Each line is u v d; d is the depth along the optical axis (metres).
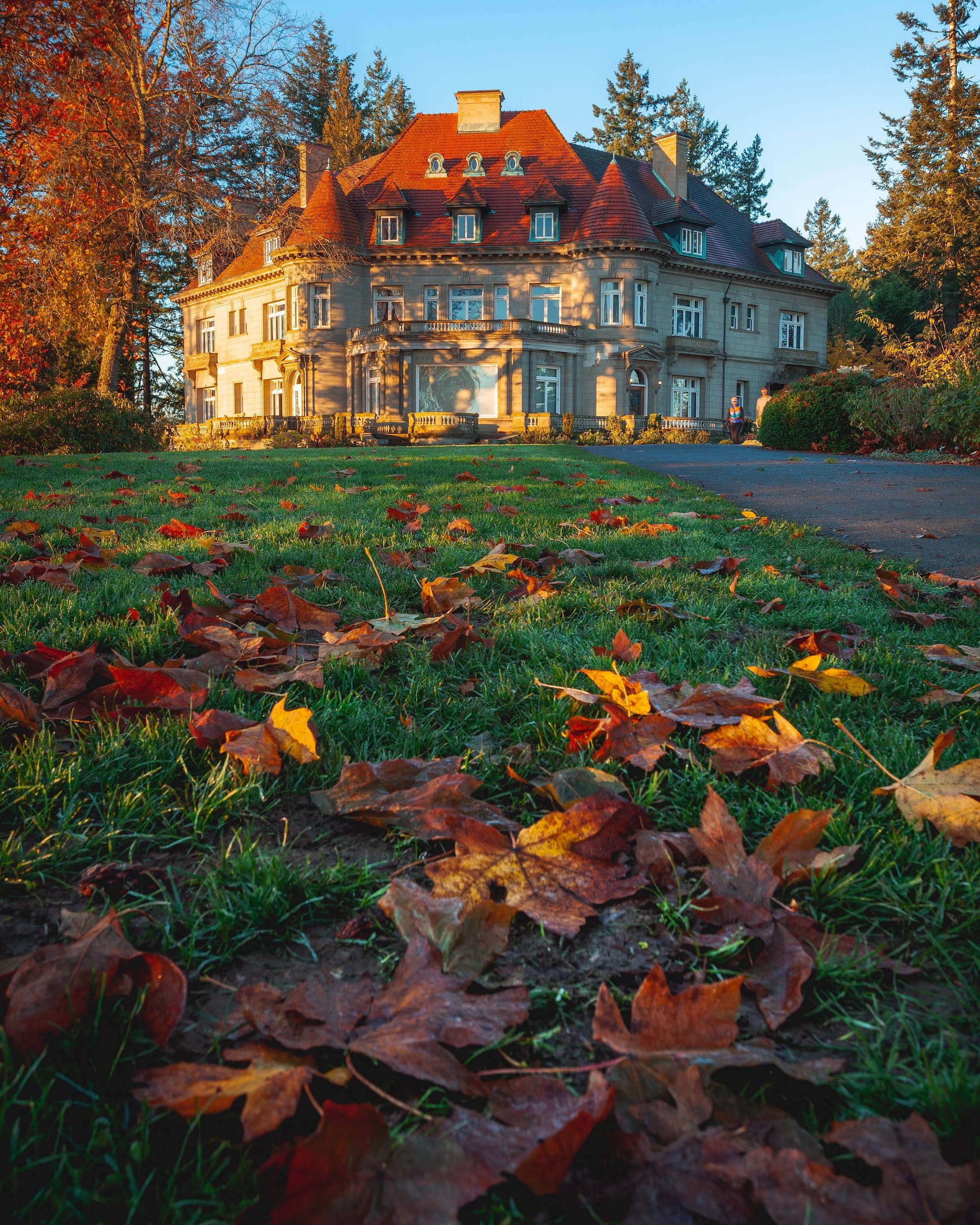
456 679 2.44
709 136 59.19
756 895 1.31
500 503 6.30
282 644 2.58
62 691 2.08
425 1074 0.90
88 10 20.30
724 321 38.12
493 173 36.28
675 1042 0.99
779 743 1.82
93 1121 0.93
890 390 16.69
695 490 7.98
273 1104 0.88
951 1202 0.77
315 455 13.16
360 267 35.41
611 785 1.66
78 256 23.03
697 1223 0.78
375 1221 0.75
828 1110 0.98
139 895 1.35
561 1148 0.81
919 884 1.37
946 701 2.22
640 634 2.86
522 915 1.33
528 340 32.78
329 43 52.94
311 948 1.25
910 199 39.72
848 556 4.49
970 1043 1.08
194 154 24.62
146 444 19.31
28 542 4.34
